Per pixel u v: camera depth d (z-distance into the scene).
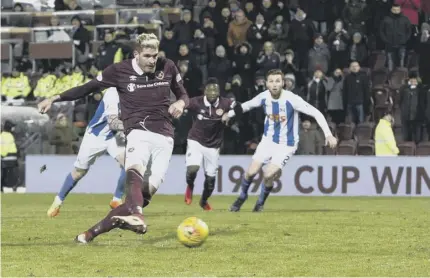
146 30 42.06
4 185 37.78
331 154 35.97
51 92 40.19
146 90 14.72
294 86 35.69
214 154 25.56
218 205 28.52
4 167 37.44
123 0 45.34
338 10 39.72
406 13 40.88
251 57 37.31
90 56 42.16
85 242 14.98
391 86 38.66
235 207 24.61
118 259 13.16
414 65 39.28
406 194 33.97
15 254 13.77
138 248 14.48
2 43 43.38
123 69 14.70
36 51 42.59
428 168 33.91
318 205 28.14
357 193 34.12
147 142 14.66
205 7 41.19
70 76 40.06
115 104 20.48
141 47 14.37
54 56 42.38
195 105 25.34
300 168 34.34
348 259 13.39
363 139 36.22
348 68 37.72
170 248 14.52
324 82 35.91
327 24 40.03
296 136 23.67
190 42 39.09
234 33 38.88
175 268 12.30
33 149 38.34
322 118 22.80
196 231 14.47
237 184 34.25
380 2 39.53
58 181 36.81
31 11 46.62
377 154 34.62
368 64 39.09
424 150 35.97
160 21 43.38
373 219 21.23
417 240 16.17
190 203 26.66
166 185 35.41
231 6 40.66
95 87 14.68
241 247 14.76
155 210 25.44
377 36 39.69
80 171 21.36
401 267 12.54
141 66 14.51
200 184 35.06
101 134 21.14
